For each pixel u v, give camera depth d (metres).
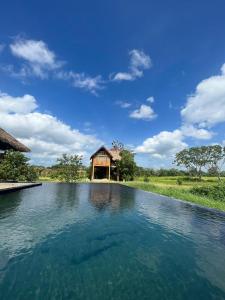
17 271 4.67
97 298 3.85
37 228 7.68
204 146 60.47
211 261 5.59
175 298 3.94
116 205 13.09
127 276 4.69
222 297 4.03
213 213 11.63
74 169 33.66
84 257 5.57
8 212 9.81
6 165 21.56
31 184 20.28
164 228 8.54
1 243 6.18
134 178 44.62
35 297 3.80
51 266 4.97
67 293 3.96
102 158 40.16
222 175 69.88
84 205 12.53
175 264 5.37
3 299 3.72
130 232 7.86
